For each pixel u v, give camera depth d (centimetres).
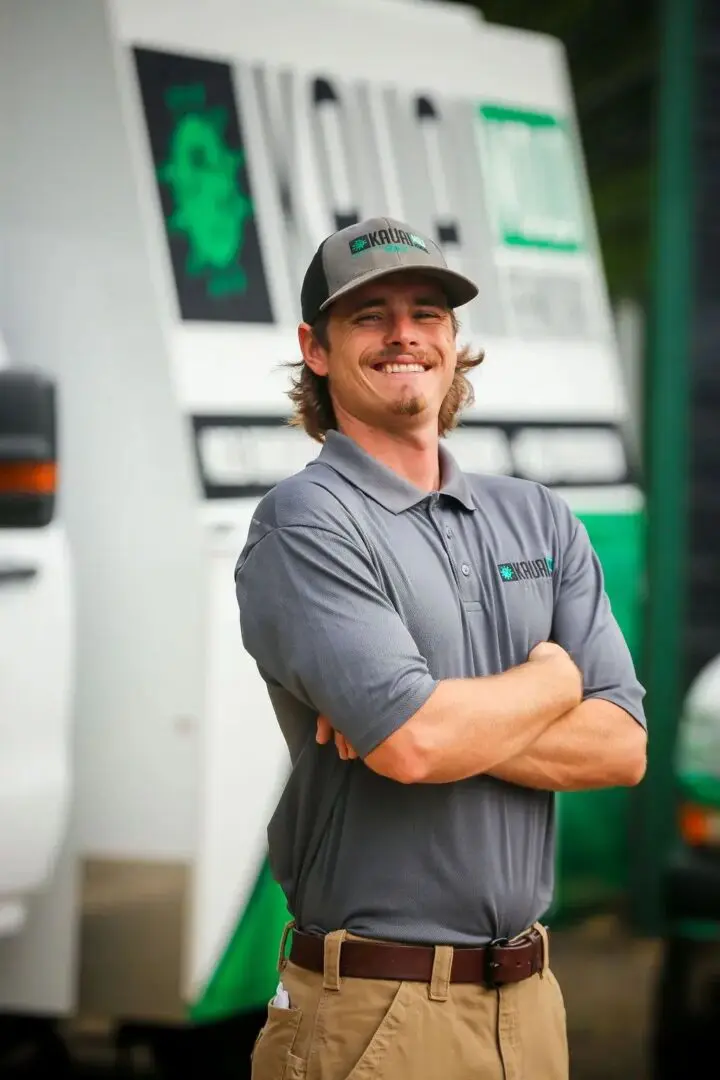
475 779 384
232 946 600
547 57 798
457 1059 373
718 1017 689
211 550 589
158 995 596
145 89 618
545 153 785
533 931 394
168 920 595
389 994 374
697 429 910
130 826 600
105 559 607
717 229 908
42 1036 657
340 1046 373
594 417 783
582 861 884
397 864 378
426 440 403
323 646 373
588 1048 745
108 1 617
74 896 607
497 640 397
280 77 666
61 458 615
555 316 778
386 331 397
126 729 602
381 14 720
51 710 579
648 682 915
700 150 903
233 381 616
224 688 593
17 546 571
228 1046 655
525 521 415
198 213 623
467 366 454
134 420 605
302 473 398
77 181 618
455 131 740
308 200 663
